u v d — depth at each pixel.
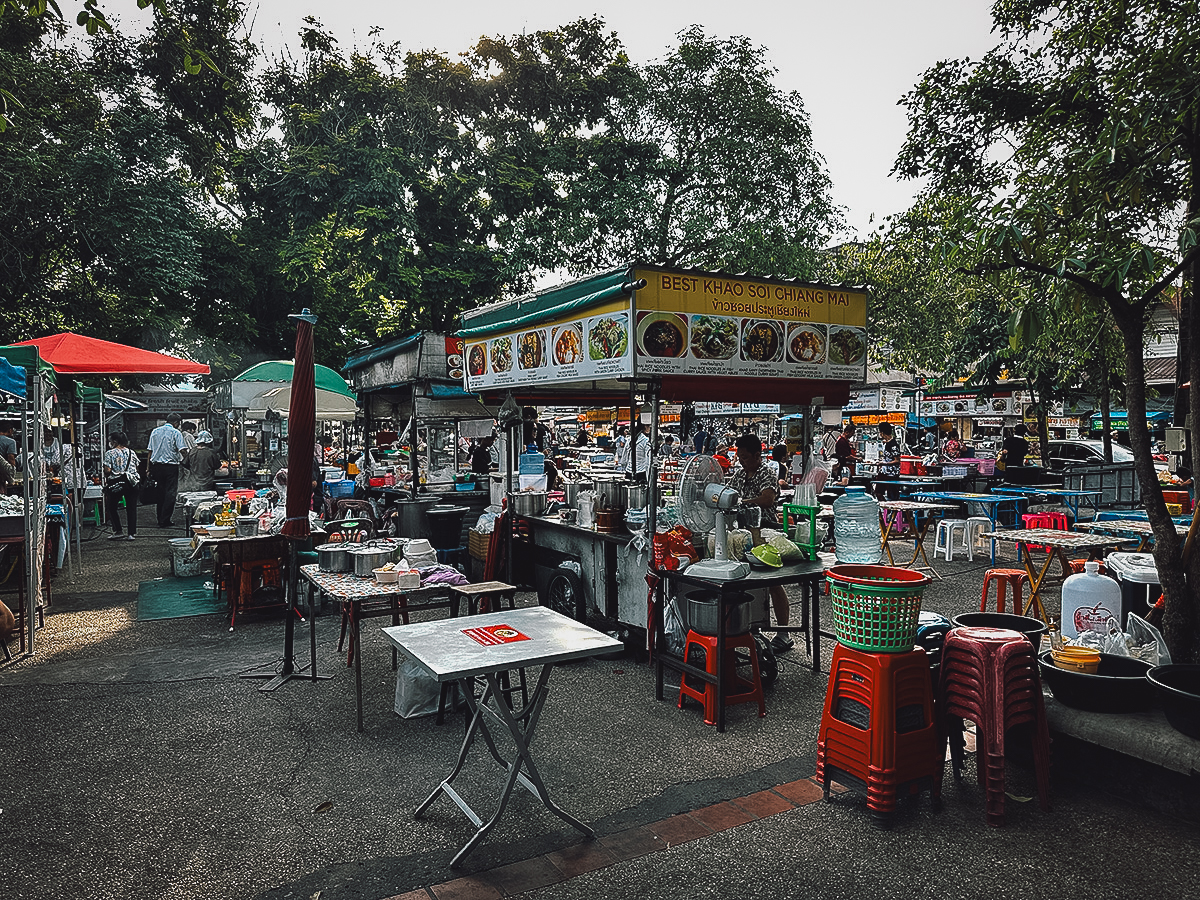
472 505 9.62
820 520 6.75
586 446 25.08
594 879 2.90
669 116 18.22
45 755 4.07
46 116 15.04
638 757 3.99
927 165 7.48
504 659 2.92
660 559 5.06
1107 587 4.41
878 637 3.28
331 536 7.29
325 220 17.66
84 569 9.52
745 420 26.92
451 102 19.42
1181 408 8.26
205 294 17.66
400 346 10.11
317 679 5.28
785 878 2.89
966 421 24.84
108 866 3.02
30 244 15.32
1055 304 3.65
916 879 2.86
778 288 5.59
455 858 2.98
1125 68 4.88
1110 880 2.84
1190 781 3.21
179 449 13.98
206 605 7.55
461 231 19.89
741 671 5.10
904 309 16.50
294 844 3.18
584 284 5.52
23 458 6.09
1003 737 3.22
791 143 18.28
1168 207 4.93
